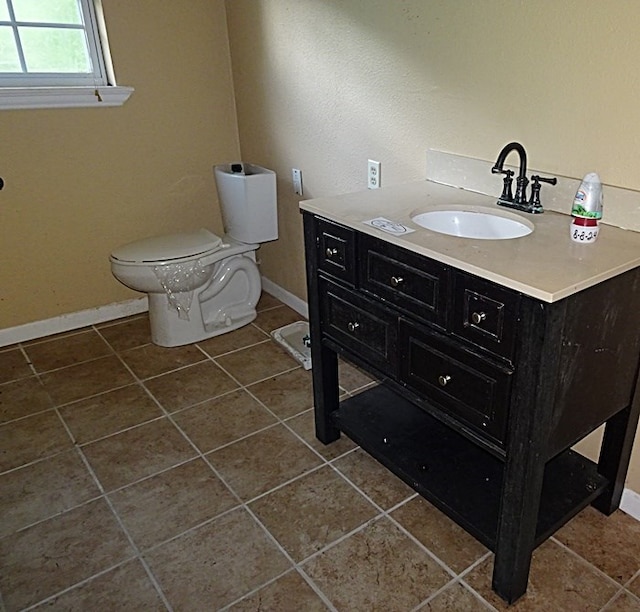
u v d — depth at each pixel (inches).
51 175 105.6
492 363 50.8
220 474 75.0
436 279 53.7
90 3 102.2
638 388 59.3
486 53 65.7
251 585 59.3
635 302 53.3
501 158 63.1
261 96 109.8
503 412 51.3
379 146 85.4
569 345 48.0
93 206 111.7
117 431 84.3
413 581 59.2
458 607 56.3
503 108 66.0
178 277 101.8
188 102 115.2
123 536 65.8
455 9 67.5
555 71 59.6
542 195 64.2
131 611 56.9
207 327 111.9
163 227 121.2
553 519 59.0
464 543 63.6
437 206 66.8
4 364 103.3
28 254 107.8
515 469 51.6
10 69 99.2
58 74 103.3
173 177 118.7
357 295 64.6
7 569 62.0
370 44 81.0
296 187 107.6
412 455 69.4
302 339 107.7
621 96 55.0
